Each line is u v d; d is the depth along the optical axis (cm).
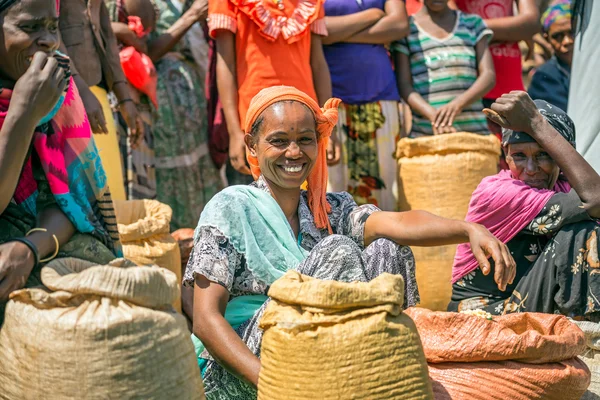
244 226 297
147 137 542
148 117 543
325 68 517
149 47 554
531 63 769
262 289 298
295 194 319
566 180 380
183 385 232
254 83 491
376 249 299
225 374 287
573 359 288
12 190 260
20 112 255
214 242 293
